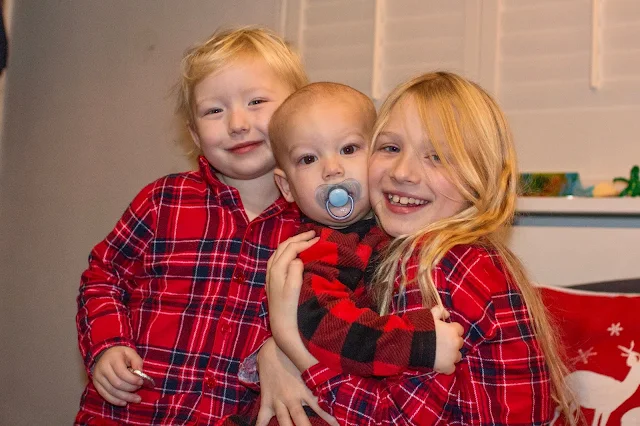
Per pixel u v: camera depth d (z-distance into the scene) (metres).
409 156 1.29
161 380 1.42
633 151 1.75
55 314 2.50
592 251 1.75
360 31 2.09
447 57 1.97
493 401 1.18
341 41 2.12
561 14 1.85
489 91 1.90
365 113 1.38
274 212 1.52
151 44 2.42
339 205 1.32
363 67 2.08
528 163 1.86
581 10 1.83
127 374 1.37
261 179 1.56
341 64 2.11
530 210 1.71
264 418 1.26
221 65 1.49
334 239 1.29
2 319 2.58
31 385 2.50
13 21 2.66
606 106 1.79
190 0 2.36
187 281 1.48
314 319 1.17
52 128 2.57
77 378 2.43
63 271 2.50
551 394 1.33
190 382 1.42
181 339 1.44
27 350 2.52
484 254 1.26
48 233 2.54
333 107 1.34
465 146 1.31
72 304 2.47
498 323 1.20
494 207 1.32
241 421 1.29
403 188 1.28
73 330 2.46
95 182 2.48
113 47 2.49
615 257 1.73
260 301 1.45
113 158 2.46
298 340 1.21
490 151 1.33
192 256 1.50
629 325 1.45
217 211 1.53
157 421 1.40
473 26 1.94
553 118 1.84
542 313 1.34
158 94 2.39
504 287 1.23
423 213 1.29
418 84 1.37
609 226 1.74
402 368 1.13
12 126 2.64
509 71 1.89
